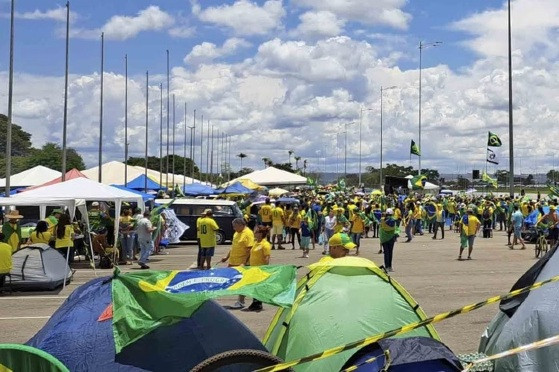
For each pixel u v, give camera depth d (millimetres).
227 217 28609
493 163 56781
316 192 68250
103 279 6688
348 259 7359
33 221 25875
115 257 20625
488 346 6750
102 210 24938
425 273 18188
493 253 24391
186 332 5473
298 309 6859
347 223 24359
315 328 6586
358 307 6734
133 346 5387
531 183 113562
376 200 44094
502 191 106312
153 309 5023
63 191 19531
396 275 17750
